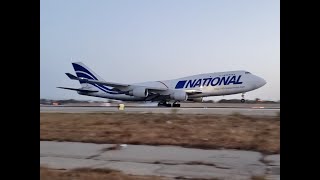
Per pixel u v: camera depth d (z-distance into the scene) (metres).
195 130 20.27
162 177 10.40
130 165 12.46
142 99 61.47
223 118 26.84
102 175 10.46
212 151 14.91
